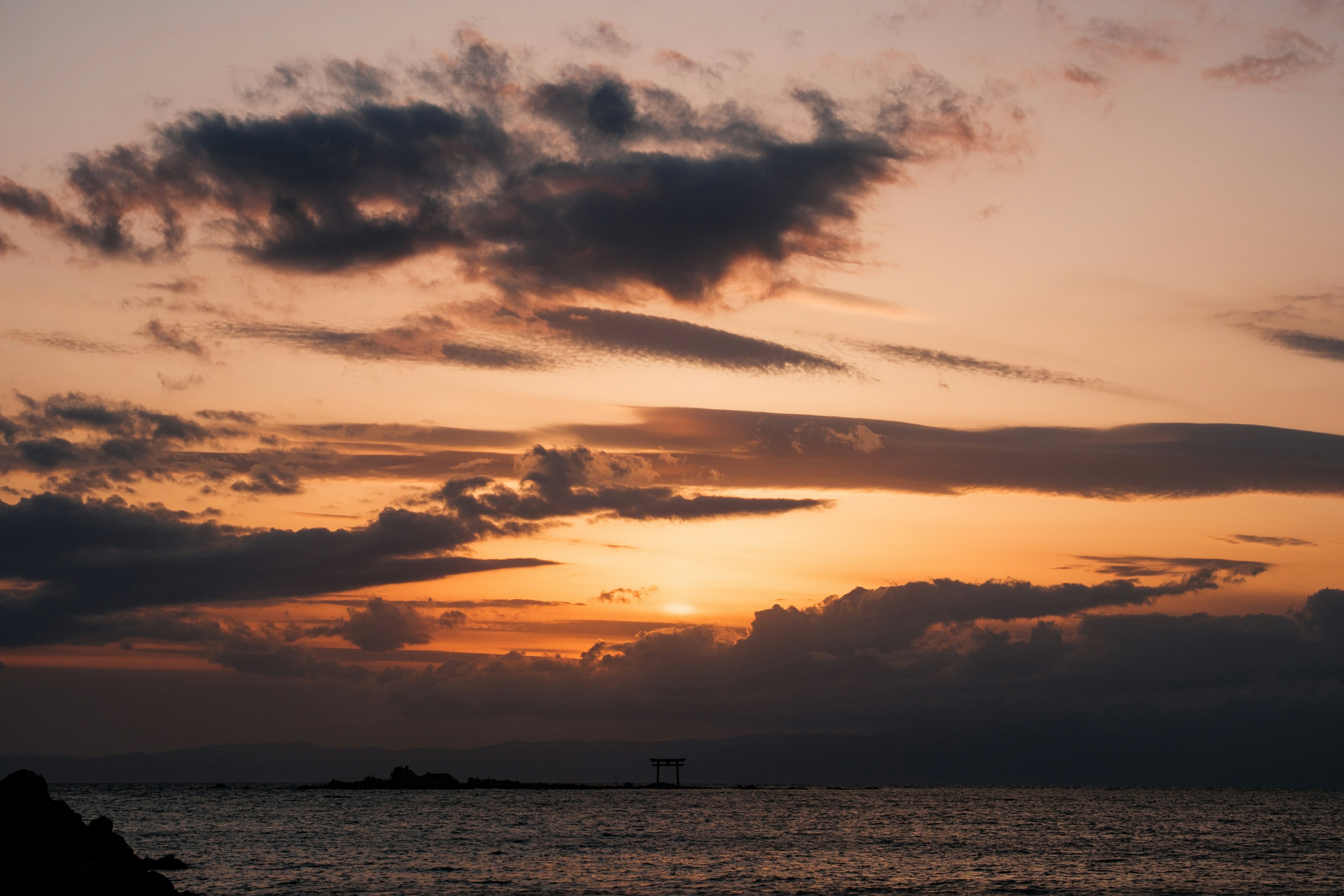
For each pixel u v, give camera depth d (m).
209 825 133.00
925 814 186.50
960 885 75.31
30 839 53.28
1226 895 70.31
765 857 95.31
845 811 192.00
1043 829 141.38
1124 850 106.00
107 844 61.53
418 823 139.12
